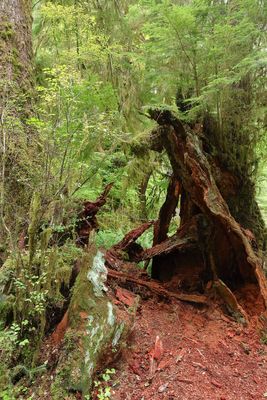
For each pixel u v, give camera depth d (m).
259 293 4.04
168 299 4.04
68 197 4.05
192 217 4.50
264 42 4.12
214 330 3.65
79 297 3.05
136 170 5.82
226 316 3.84
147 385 2.82
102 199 4.67
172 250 4.48
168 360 3.10
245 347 3.44
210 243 4.25
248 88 4.47
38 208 3.24
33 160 4.44
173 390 2.78
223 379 3.01
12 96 4.43
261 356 3.37
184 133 4.18
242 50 4.14
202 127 4.51
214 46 4.05
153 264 4.75
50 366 2.78
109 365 2.92
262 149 5.07
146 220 6.87
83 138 4.32
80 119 4.24
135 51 6.89
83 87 4.45
